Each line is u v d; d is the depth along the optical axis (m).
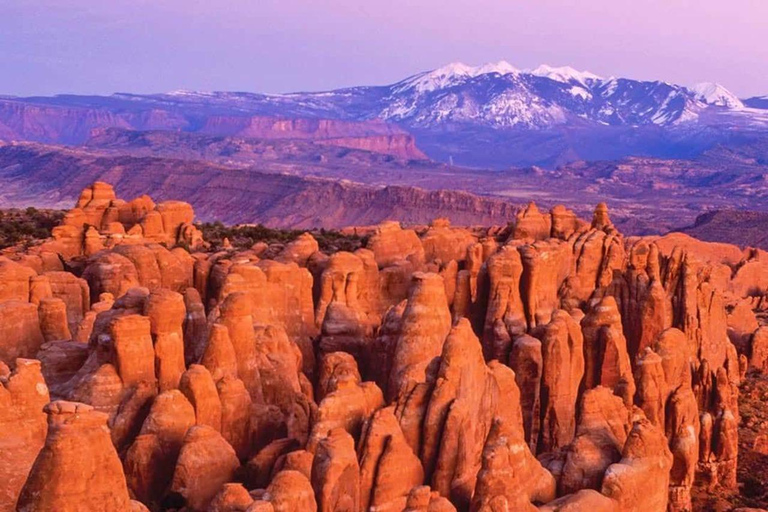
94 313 59.84
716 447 65.69
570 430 63.41
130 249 72.38
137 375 50.41
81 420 36.41
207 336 55.16
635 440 47.59
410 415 48.91
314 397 60.59
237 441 50.28
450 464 48.00
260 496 41.81
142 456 45.88
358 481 44.72
